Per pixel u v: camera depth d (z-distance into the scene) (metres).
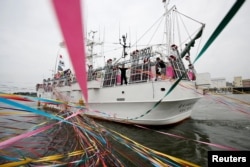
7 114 3.02
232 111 21.84
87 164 5.20
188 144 9.41
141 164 6.39
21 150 7.05
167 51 14.09
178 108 13.02
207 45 1.77
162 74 12.43
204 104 34.09
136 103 13.37
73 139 9.38
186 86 13.22
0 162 4.38
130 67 15.04
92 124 8.25
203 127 13.12
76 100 20.33
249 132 11.51
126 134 11.66
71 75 22.34
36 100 3.26
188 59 14.45
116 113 15.16
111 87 15.70
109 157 5.77
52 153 7.23
